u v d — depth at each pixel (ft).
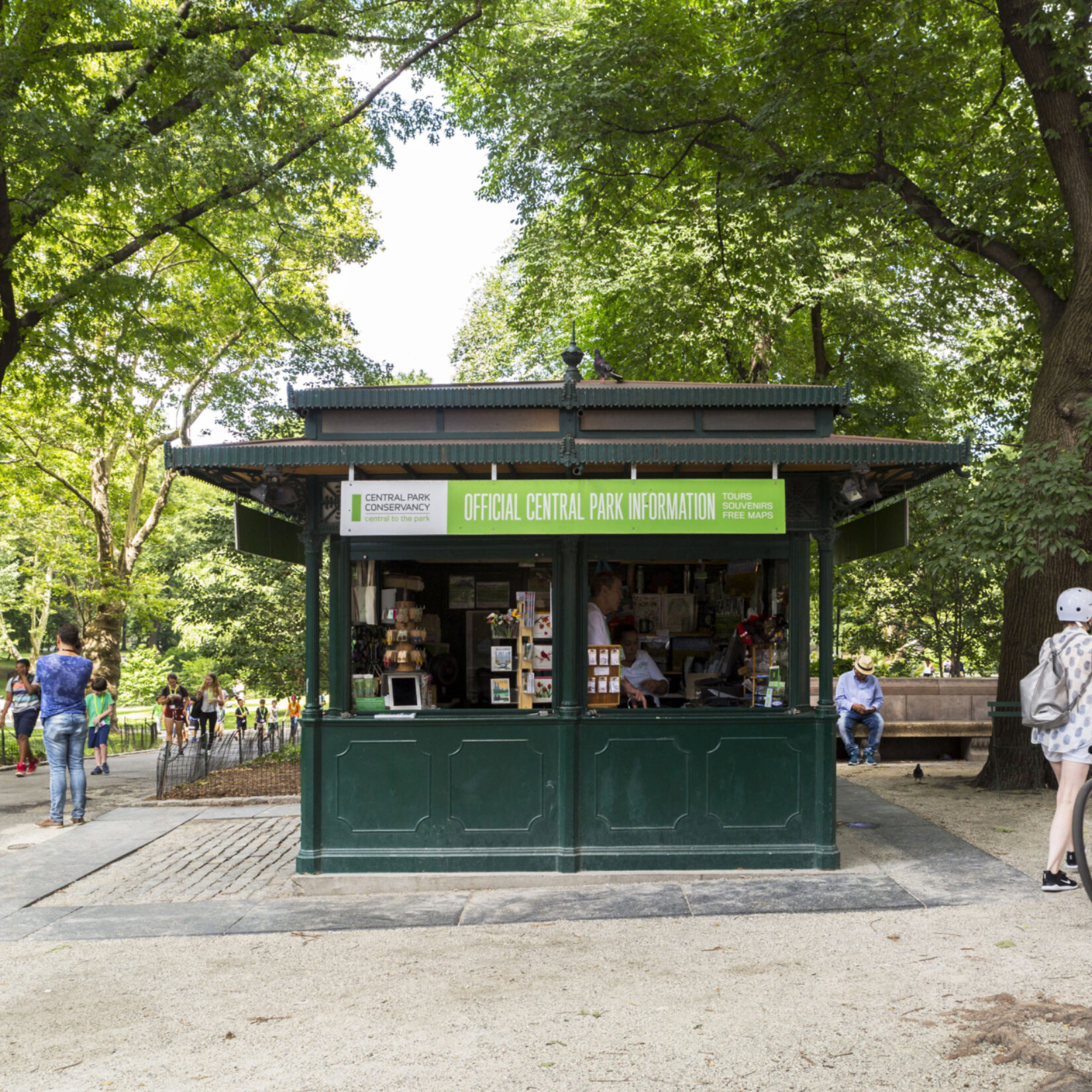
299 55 57.16
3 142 41.91
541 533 23.44
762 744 24.61
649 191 55.72
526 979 17.13
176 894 24.63
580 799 24.48
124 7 46.73
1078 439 32.68
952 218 43.42
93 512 92.02
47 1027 15.80
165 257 77.25
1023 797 33.94
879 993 15.57
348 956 19.03
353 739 24.68
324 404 25.02
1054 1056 12.72
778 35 42.29
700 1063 13.28
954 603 69.10
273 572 65.46
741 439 24.84
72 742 35.68
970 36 42.96
